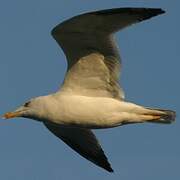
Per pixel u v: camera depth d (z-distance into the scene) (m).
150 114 18.17
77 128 19.55
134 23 17.34
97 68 18.22
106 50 17.98
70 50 18.00
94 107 18.11
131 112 18.14
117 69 18.20
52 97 18.33
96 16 17.30
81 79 18.31
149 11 17.03
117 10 17.12
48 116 18.38
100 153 19.89
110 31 17.66
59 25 17.47
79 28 17.58
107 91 18.41
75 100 18.16
